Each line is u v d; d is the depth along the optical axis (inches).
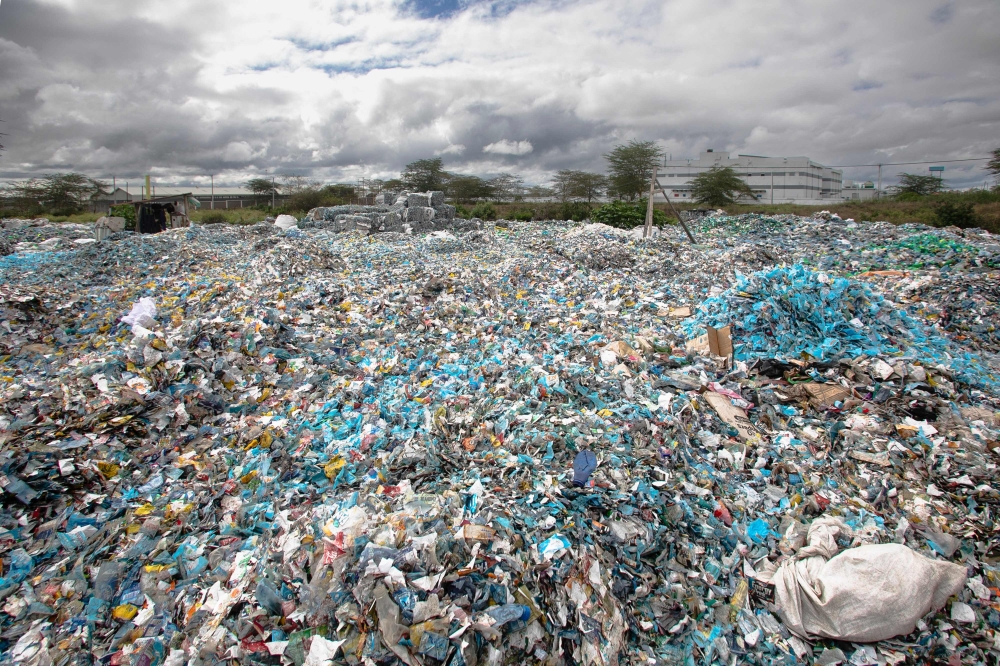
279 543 148.1
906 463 189.2
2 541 153.1
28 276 515.5
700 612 137.7
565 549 141.1
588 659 123.0
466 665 114.9
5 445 183.5
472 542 140.1
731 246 746.2
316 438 205.2
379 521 149.1
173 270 464.4
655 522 155.9
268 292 373.4
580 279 467.2
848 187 3609.7
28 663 122.3
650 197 733.3
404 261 565.3
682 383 237.6
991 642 130.2
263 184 2180.1
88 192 1914.4
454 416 219.6
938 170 2498.8
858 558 137.6
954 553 154.4
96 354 282.8
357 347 301.3
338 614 122.8
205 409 222.7
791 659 128.9
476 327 347.3
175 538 157.8
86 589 141.1
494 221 1274.6
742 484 180.7
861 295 310.7
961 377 245.6
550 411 217.2
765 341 273.6
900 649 129.8
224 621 126.8
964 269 513.0
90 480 177.0
